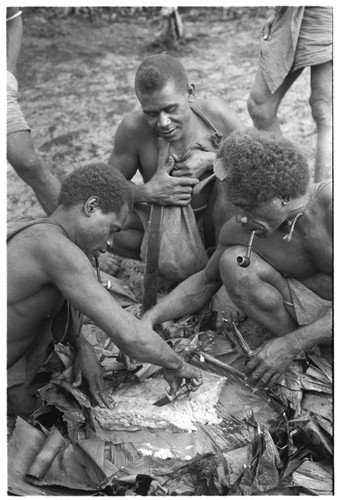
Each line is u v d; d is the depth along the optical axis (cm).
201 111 341
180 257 334
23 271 269
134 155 346
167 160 335
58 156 520
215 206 338
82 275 266
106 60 672
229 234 305
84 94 611
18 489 248
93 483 259
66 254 265
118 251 368
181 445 279
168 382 285
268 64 390
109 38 721
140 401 292
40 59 680
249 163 266
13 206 469
